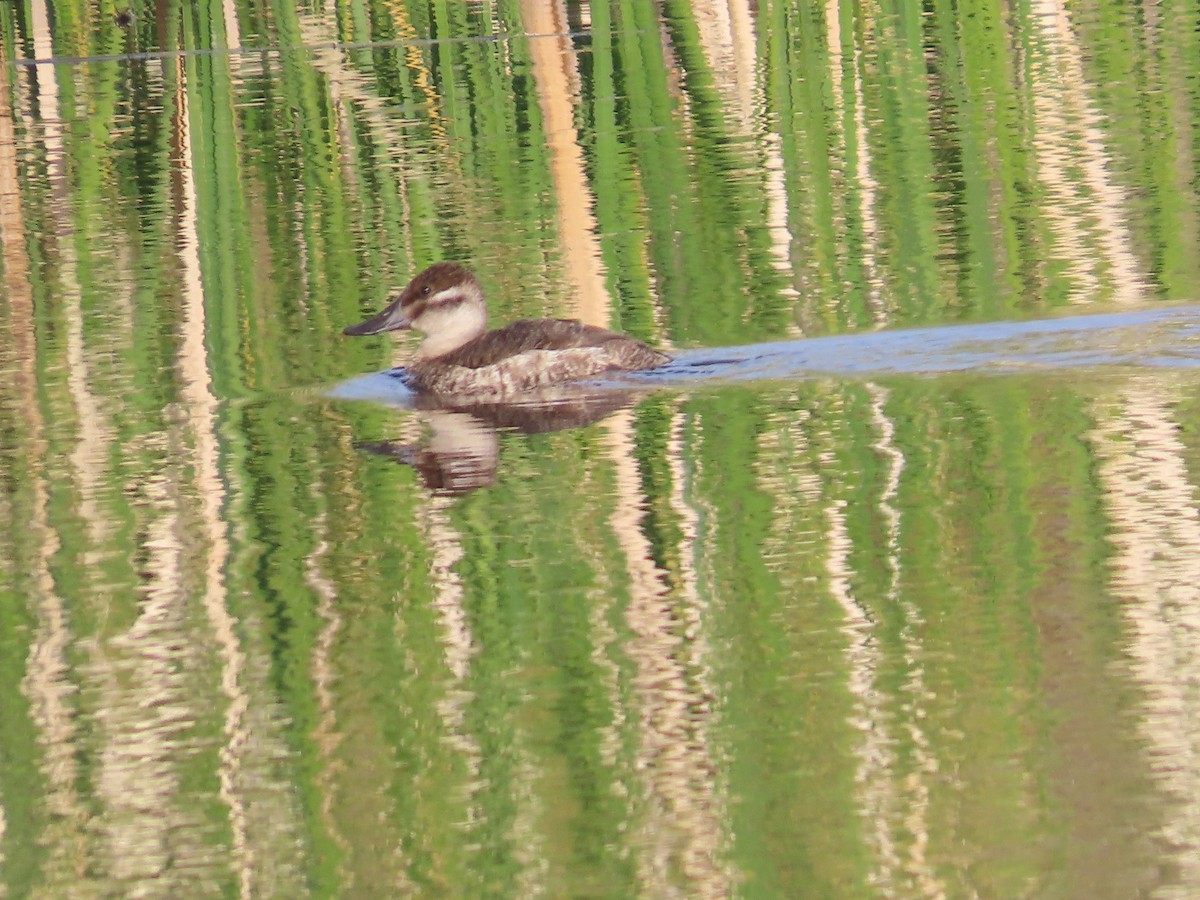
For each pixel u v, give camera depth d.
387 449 13.95
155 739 9.05
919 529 11.31
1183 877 7.25
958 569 10.62
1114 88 25.78
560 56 27.50
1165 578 10.27
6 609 10.75
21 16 31.22
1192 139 22.97
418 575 11.04
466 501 12.45
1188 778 8.00
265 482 13.09
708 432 13.80
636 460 13.21
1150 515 11.28
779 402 14.58
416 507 12.37
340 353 17.00
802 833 7.81
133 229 21.47
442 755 8.70
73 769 8.78
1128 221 19.66
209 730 9.09
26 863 7.97
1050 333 16.00
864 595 10.33
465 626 10.19
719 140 24.20
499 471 13.16
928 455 12.80
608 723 8.94
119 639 10.29
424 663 9.76
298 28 30.20
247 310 18.33
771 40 28.66
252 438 14.32
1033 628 9.71
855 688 9.14
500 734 8.88
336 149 24.42
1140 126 23.78
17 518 12.41
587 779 8.40
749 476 12.60
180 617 10.57
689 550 11.21
